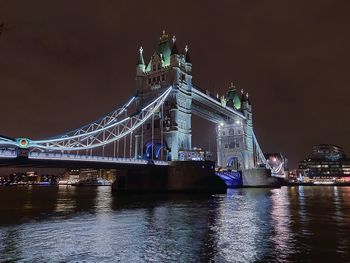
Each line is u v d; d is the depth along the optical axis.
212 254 18.12
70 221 29.41
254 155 125.69
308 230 25.00
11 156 42.47
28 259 17.31
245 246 19.86
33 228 25.88
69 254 18.16
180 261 16.88
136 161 61.75
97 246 19.84
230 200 52.56
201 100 89.31
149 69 82.69
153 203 46.56
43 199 63.09
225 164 118.81
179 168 67.75
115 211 36.84
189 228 25.69
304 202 51.09
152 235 22.95
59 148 49.78
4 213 36.03
